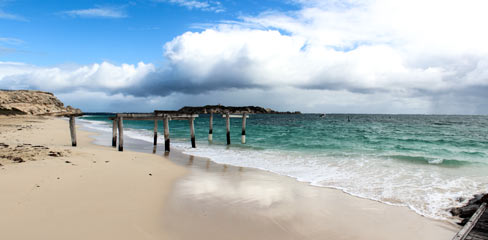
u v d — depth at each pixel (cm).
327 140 2716
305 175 1171
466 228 588
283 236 595
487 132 3934
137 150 1953
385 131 4025
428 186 1003
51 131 3002
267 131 4022
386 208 780
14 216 579
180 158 1594
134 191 830
